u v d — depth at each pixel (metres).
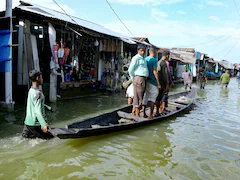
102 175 3.65
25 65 9.14
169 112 8.13
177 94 12.01
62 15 9.69
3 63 7.10
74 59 10.18
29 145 4.53
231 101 11.90
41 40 10.23
